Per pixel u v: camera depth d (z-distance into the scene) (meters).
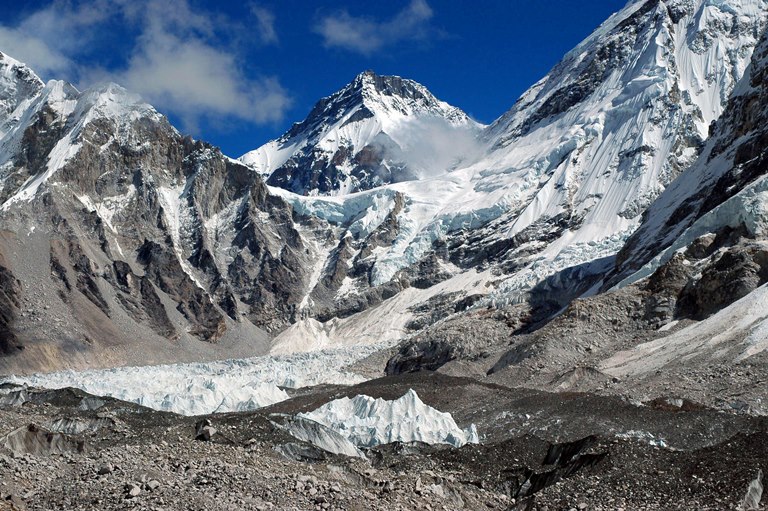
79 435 65.25
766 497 47.94
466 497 51.91
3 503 38.81
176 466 47.16
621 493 50.09
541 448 63.53
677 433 68.56
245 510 40.84
